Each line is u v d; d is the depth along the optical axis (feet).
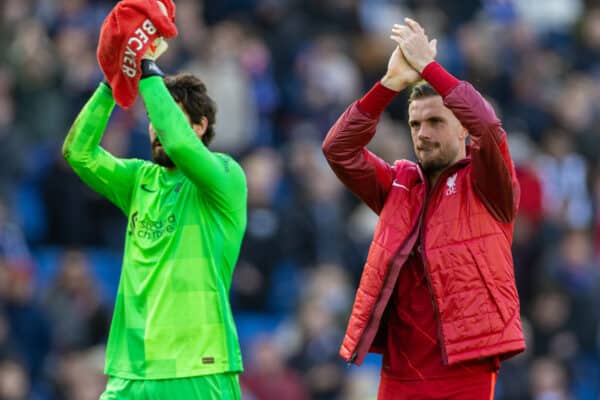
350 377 185.16
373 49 249.14
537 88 262.26
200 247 89.25
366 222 210.18
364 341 87.04
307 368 183.42
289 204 202.59
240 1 246.47
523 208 218.79
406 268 87.97
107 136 192.44
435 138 87.51
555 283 208.85
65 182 199.11
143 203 91.25
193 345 88.07
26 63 207.41
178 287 88.58
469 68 255.09
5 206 197.98
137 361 88.48
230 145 211.82
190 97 91.76
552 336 204.54
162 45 89.51
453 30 269.85
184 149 87.35
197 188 90.22
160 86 87.97
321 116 228.63
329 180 207.82
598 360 206.18
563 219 226.79
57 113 206.69
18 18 213.66
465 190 87.15
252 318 198.49
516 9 298.76
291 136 223.30
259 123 226.58
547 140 242.78
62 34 214.69
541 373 192.54
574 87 261.85
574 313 207.21
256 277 198.49
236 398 89.61
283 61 237.86
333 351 185.68
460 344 85.25
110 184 92.84
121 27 88.12
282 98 232.53
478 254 85.97
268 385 178.81
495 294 85.61
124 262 90.79
